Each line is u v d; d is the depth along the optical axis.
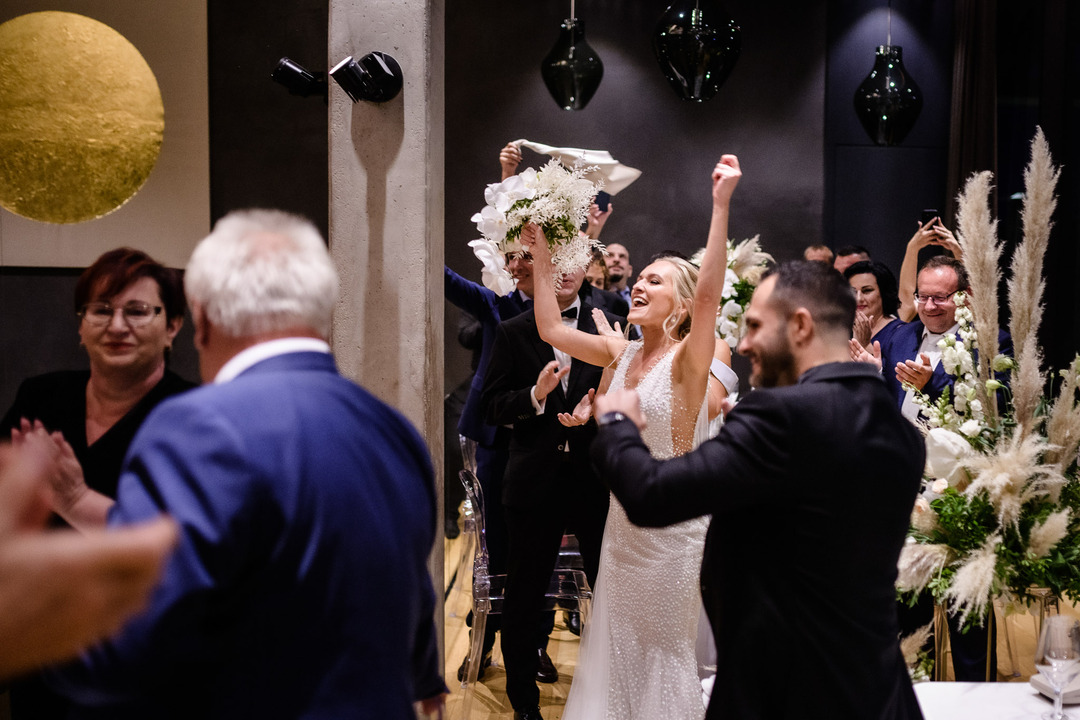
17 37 2.82
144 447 1.11
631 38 6.66
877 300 4.29
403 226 2.77
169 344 1.95
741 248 4.11
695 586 2.59
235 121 2.97
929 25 6.82
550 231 2.89
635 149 6.72
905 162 6.90
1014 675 2.24
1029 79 6.68
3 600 0.47
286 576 1.11
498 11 6.59
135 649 0.99
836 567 1.49
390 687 1.17
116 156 2.91
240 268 1.26
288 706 1.11
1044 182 2.01
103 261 1.88
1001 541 2.01
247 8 2.96
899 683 1.58
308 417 1.17
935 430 2.14
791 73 6.69
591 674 2.69
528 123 6.66
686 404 2.54
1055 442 2.04
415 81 2.74
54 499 1.57
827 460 1.47
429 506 1.35
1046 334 6.40
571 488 3.15
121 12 2.89
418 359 2.79
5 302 2.87
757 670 1.52
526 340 3.25
